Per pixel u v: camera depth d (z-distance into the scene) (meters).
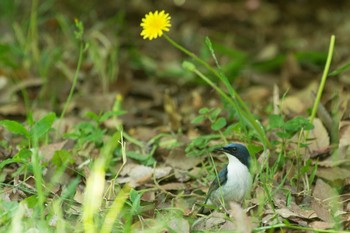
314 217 8.17
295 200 8.89
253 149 9.29
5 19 17.12
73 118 12.92
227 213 8.29
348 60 16.84
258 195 8.69
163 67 16.36
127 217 8.04
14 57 15.63
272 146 9.64
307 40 19.02
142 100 14.89
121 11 18.11
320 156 9.98
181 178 9.88
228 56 17.39
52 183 8.64
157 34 9.11
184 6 20.03
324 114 10.26
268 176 9.10
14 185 8.70
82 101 13.80
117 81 15.10
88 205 7.54
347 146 9.79
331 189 8.97
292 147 10.02
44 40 16.78
